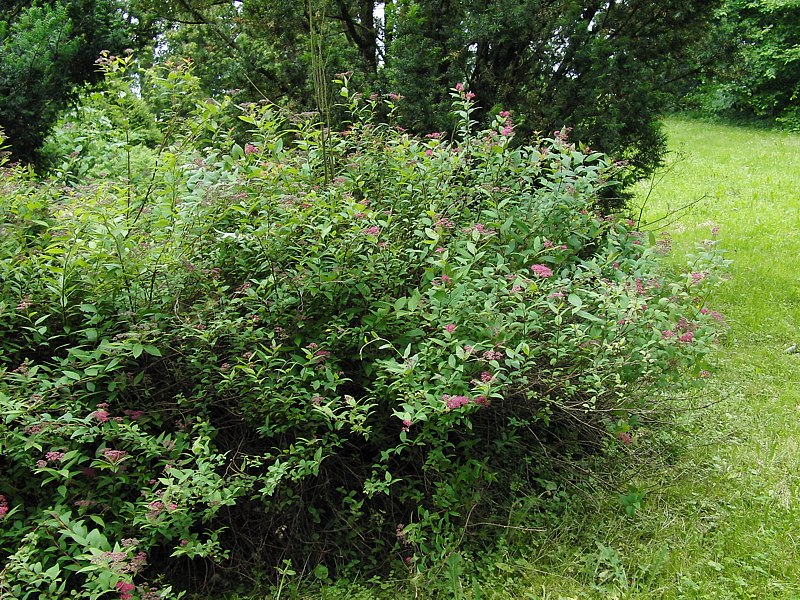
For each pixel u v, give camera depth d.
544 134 5.68
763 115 18.58
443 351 2.74
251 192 3.08
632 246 3.75
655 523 3.23
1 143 3.61
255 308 2.84
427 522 2.88
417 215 3.43
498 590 2.82
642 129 6.14
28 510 2.51
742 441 3.97
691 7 5.96
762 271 6.95
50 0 5.70
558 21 5.56
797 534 3.14
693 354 3.29
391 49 5.80
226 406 2.82
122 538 2.49
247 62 6.34
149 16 6.66
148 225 3.01
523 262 3.35
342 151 3.74
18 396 2.40
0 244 2.80
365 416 2.62
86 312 2.76
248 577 2.76
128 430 2.47
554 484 3.31
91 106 7.16
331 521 2.96
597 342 3.01
